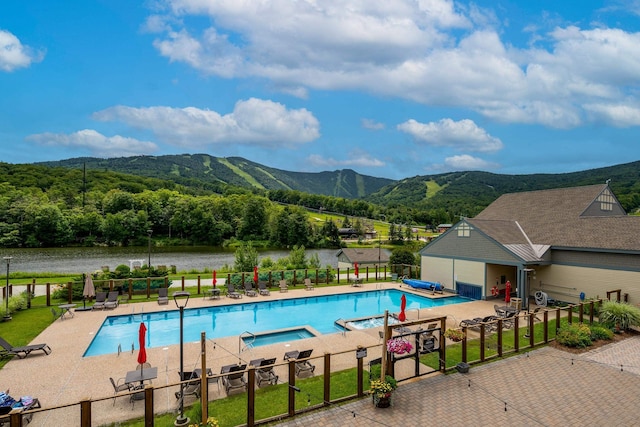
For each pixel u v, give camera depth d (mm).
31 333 16188
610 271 20828
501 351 13352
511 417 9133
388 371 10672
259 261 36188
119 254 65938
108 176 122375
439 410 9430
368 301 25500
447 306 22641
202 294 24688
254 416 8984
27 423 8695
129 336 17109
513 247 23547
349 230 110312
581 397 10227
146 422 7973
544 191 31297
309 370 11891
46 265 50469
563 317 18969
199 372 10430
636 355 13555
